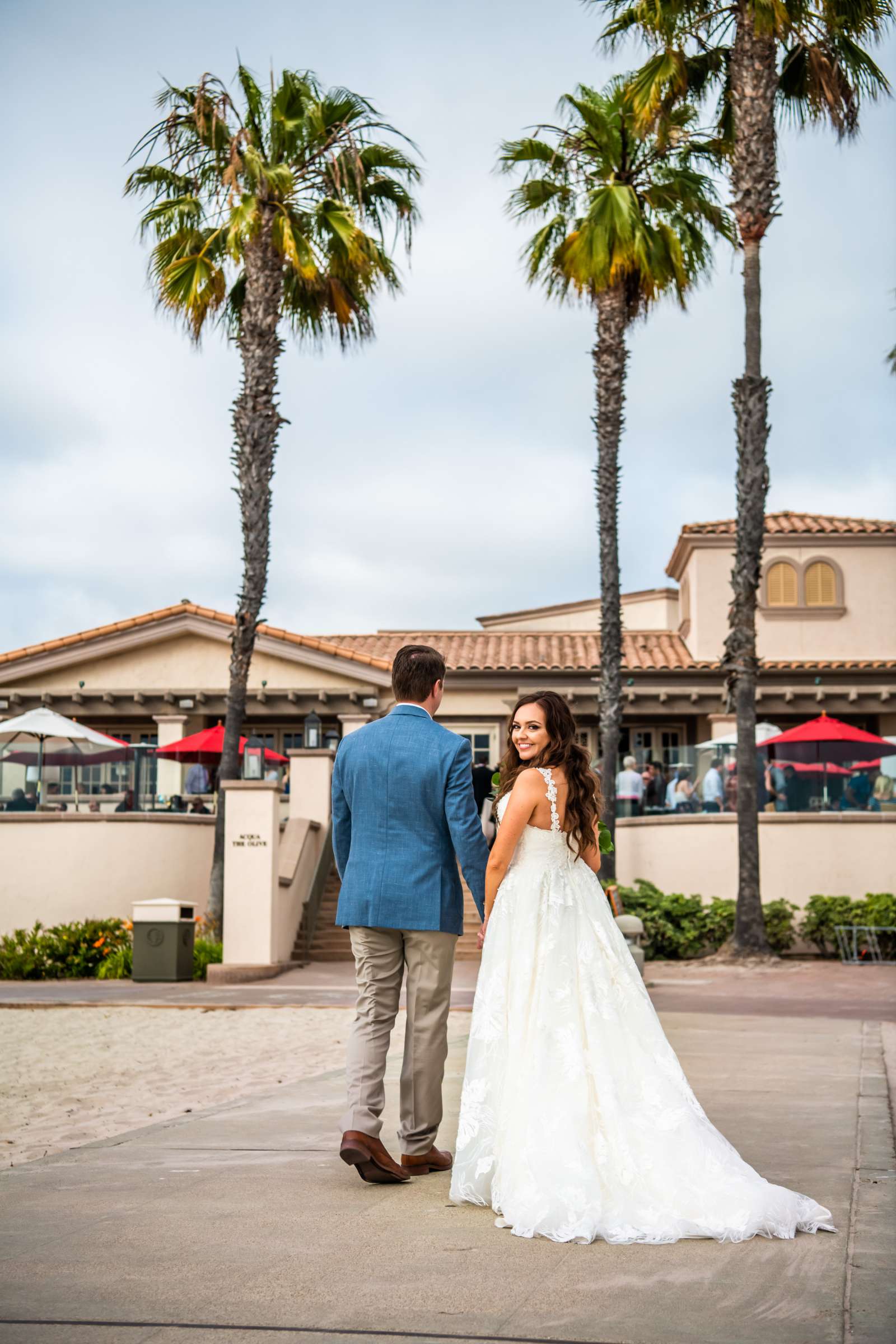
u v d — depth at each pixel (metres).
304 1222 4.13
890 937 18.25
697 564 27.14
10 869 19.66
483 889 4.76
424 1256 3.72
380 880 4.77
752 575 18.05
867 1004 13.06
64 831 19.69
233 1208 4.34
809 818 19.62
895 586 27.30
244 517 19.09
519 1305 3.25
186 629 25.94
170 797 21.72
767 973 16.66
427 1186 4.71
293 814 20.19
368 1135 4.66
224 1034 10.95
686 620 28.06
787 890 19.53
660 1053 4.34
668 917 18.88
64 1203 4.45
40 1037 10.86
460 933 4.93
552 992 4.34
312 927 19.11
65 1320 3.15
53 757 20.81
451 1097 7.09
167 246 19.86
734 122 18.56
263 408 19.17
